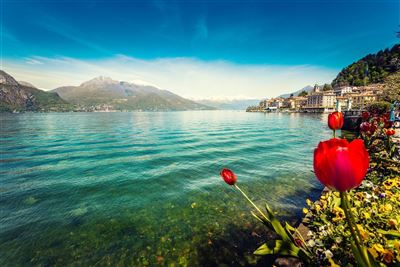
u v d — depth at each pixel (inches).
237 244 199.6
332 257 114.0
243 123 2309.3
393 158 258.8
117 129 1726.1
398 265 95.5
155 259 187.8
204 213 271.0
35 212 293.0
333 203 175.3
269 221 109.3
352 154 44.5
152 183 408.2
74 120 3250.5
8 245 217.8
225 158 606.5
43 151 788.6
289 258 134.6
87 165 573.0
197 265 176.1
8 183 425.1
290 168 479.8
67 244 216.4
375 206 154.4
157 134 1333.7
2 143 992.9
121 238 223.0
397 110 973.2
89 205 313.7
